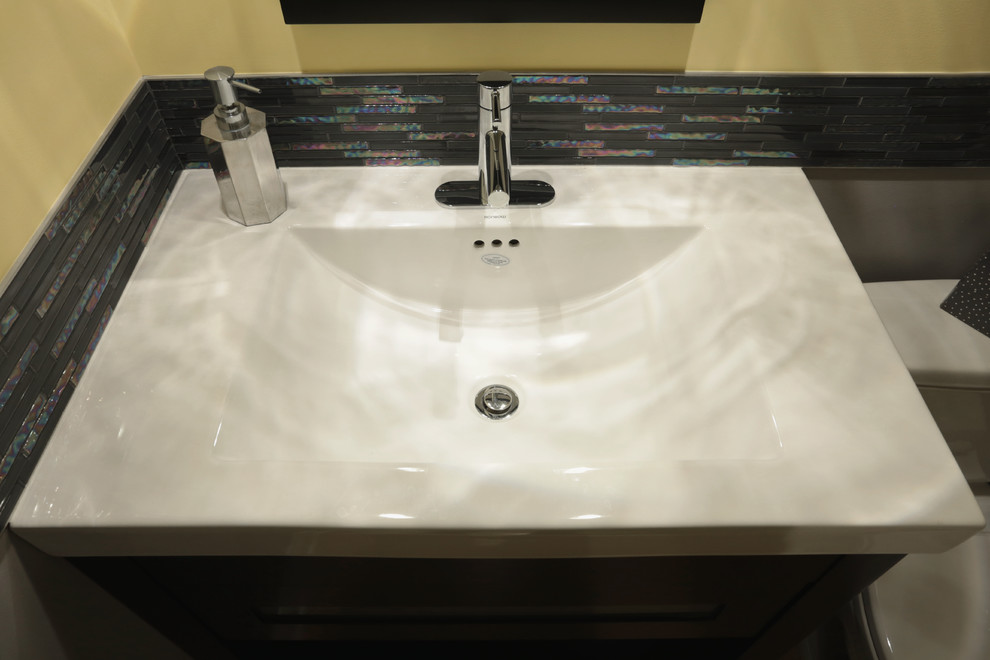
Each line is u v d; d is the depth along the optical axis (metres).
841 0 0.79
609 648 0.99
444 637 0.90
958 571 1.15
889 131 0.90
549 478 0.60
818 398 0.67
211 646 0.85
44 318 0.64
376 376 0.81
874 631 1.09
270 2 0.79
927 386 1.12
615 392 0.79
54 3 0.67
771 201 0.89
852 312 0.75
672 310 0.82
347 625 0.85
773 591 0.77
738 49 0.83
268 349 0.74
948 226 1.03
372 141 0.91
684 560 0.72
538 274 0.90
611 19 0.79
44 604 0.64
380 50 0.83
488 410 0.80
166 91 0.84
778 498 0.59
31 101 0.63
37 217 0.64
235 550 0.61
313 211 0.86
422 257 0.88
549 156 0.93
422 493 0.59
